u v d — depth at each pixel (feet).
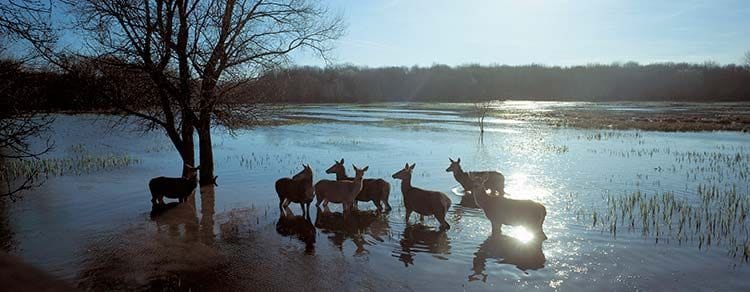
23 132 34.78
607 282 27.71
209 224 40.04
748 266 29.84
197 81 53.72
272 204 46.96
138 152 87.51
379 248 33.96
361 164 73.31
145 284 27.61
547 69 509.35
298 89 323.78
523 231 37.55
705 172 64.90
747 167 69.05
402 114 222.48
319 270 29.86
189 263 30.99
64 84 48.42
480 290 26.81
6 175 60.80
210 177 57.47
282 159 78.64
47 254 32.32
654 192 51.29
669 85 425.28
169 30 51.19
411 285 27.58
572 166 71.10
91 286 27.17
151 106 57.67
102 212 43.57
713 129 134.41
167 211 44.06
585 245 34.06
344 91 414.41
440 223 38.60
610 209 43.55
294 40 58.23
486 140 110.83
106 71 51.83
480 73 491.31
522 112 231.91
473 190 37.50
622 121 164.14
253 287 27.35
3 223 39.73
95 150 90.27
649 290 26.58
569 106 304.09
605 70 488.85
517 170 67.56
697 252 32.37
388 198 46.16
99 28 49.98
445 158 80.38
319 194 43.04
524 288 27.02
